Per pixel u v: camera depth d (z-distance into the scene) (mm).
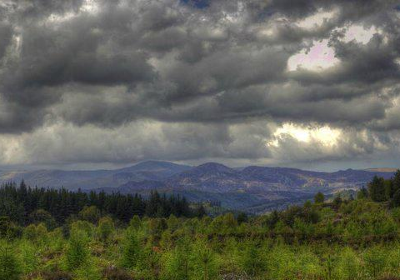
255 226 95125
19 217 161250
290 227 92375
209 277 34719
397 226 78688
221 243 69750
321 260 52406
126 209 195250
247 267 41938
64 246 55844
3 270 31562
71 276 35531
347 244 68812
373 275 38938
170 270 34219
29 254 42531
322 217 106938
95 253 54031
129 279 35969
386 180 141250
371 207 113438
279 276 38844
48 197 197000
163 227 118438
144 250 42500
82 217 175000
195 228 102000
